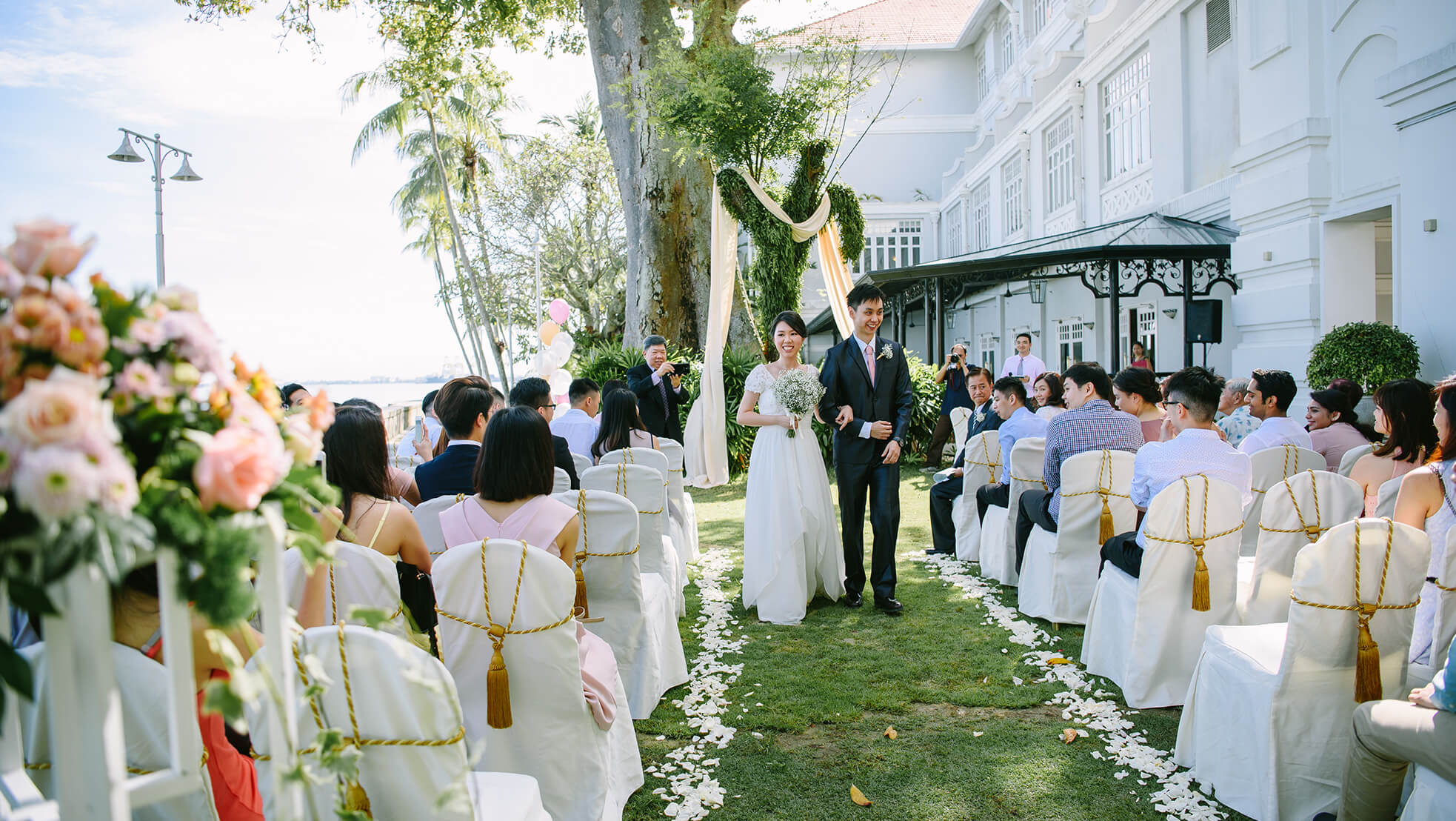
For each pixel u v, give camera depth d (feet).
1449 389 8.84
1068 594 14.87
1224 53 38.73
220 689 3.78
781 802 9.32
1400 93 23.98
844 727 11.25
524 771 7.99
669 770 10.07
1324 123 28.84
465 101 87.04
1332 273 28.68
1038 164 62.13
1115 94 51.06
